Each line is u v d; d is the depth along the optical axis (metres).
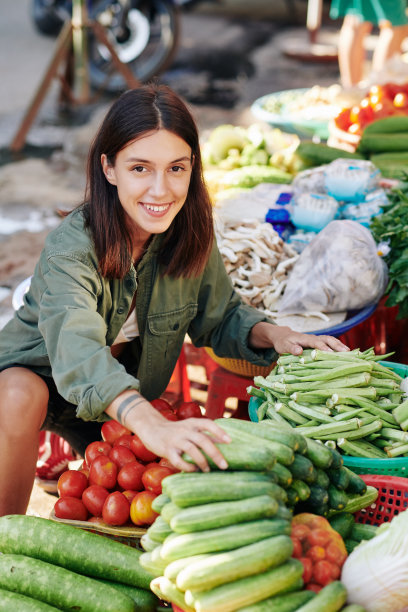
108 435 2.14
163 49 7.63
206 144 4.09
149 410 1.66
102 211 1.97
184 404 2.22
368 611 1.53
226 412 3.11
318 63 8.52
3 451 1.99
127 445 2.07
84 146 6.28
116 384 1.69
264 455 1.54
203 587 1.41
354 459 1.93
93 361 1.75
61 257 1.94
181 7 10.38
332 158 3.72
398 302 2.73
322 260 2.67
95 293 2.01
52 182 5.64
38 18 9.48
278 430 1.64
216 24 10.21
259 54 8.88
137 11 7.58
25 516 1.81
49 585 1.68
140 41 7.67
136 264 2.17
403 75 4.47
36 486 2.68
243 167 3.90
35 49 9.09
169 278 2.21
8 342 2.19
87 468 2.11
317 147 3.77
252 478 1.53
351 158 3.71
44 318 1.90
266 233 2.89
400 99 4.17
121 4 7.51
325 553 1.57
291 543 1.45
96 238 1.97
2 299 4.04
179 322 2.30
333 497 1.71
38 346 2.11
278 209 3.14
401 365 2.32
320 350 2.15
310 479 1.65
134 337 2.32
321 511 1.68
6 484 2.01
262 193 3.35
